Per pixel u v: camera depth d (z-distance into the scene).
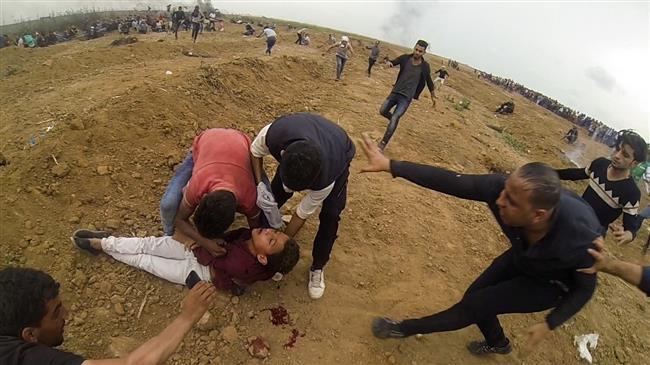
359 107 8.44
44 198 3.85
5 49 16.06
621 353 4.08
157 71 8.62
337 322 3.51
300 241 4.14
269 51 17.53
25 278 1.91
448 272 4.30
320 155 2.65
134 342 3.12
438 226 4.90
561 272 2.53
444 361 3.46
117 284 3.40
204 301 2.07
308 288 3.66
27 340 1.90
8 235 3.52
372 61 14.23
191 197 2.98
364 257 4.20
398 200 5.16
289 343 3.30
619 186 3.41
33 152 4.21
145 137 4.74
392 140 7.28
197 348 3.14
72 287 3.33
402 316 3.69
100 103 5.26
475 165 7.67
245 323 3.35
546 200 2.17
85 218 3.81
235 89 6.87
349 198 5.01
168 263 3.38
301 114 3.03
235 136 3.26
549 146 15.85
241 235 3.30
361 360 3.30
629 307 4.78
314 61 12.79
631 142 3.22
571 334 4.00
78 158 4.20
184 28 28.33
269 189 3.33
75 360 1.72
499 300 2.82
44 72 9.66
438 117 9.76
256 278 3.21
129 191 4.15
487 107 22.84
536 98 34.91
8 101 7.48
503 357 3.61
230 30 32.16
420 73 6.20
